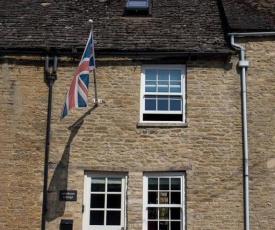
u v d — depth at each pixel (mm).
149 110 12320
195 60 12391
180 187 11773
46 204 11578
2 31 13211
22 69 12414
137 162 11812
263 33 12320
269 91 12102
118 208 11758
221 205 11516
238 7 13828
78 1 14805
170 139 11914
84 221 11648
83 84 11180
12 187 11703
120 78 12336
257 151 11758
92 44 11477
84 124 12047
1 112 12133
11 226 11492
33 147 11938
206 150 11828
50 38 12859
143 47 12398
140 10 14016
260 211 11406
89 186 11844
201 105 12109
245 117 11922
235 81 12234
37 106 12195
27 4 14719
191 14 14000
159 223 11641
